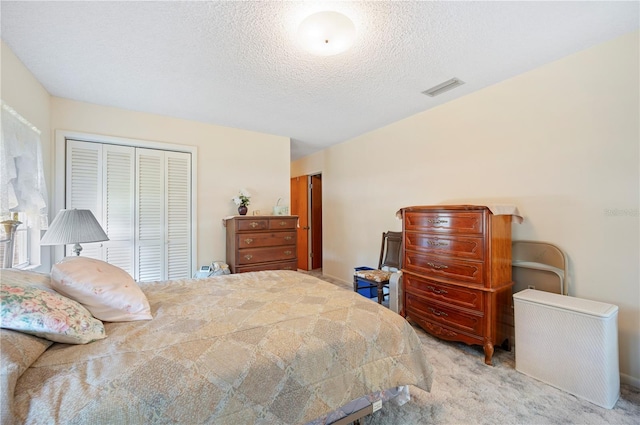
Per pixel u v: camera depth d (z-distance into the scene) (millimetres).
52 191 2658
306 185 5609
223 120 3393
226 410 904
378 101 2857
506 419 1511
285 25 1684
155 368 894
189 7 1540
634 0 1514
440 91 2645
